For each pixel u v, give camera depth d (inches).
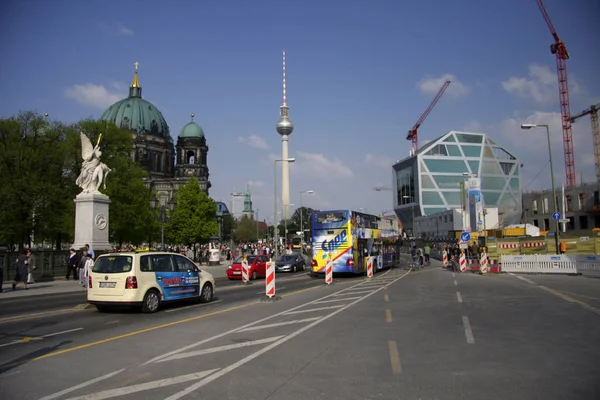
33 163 1777.8
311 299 695.7
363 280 1082.1
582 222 3159.5
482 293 740.0
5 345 375.6
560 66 4303.6
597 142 4074.8
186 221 3051.2
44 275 1173.7
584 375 270.8
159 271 595.5
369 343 367.2
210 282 695.1
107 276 560.4
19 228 1701.5
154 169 4980.3
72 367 301.0
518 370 283.3
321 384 257.4
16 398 238.5
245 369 290.7
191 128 5172.2
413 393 240.5
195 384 258.8
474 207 2394.2
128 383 263.1
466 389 246.4
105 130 2121.1
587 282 912.3
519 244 1440.7
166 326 464.8
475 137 5103.3
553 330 413.4
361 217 1253.1
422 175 4928.6
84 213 1216.2
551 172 1242.0
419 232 4269.2
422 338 385.4
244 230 5570.9
